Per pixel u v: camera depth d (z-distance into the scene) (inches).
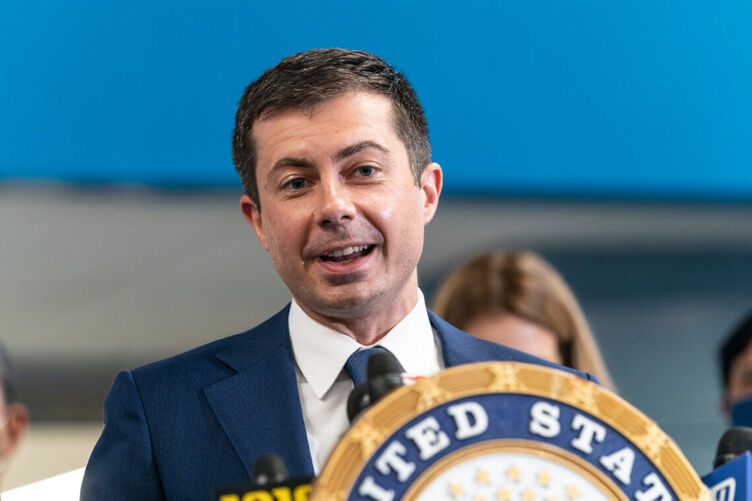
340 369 101.7
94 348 316.5
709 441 315.0
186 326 321.1
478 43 284.2
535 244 313.9
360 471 60.3
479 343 110.3
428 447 61.3
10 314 313.3
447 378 63.4
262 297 324.5
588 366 194.7
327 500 59.6
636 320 322.7
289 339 107.5
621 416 64.3
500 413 62.9
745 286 323.9
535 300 191.9
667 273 322.3
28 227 309.9
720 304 325.1
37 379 311.9
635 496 62.6
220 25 285.0
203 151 295.4
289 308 111.6
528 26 286.8
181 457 99.7
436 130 284.4
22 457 289.3
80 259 315.3
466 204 311.9
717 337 325.4
